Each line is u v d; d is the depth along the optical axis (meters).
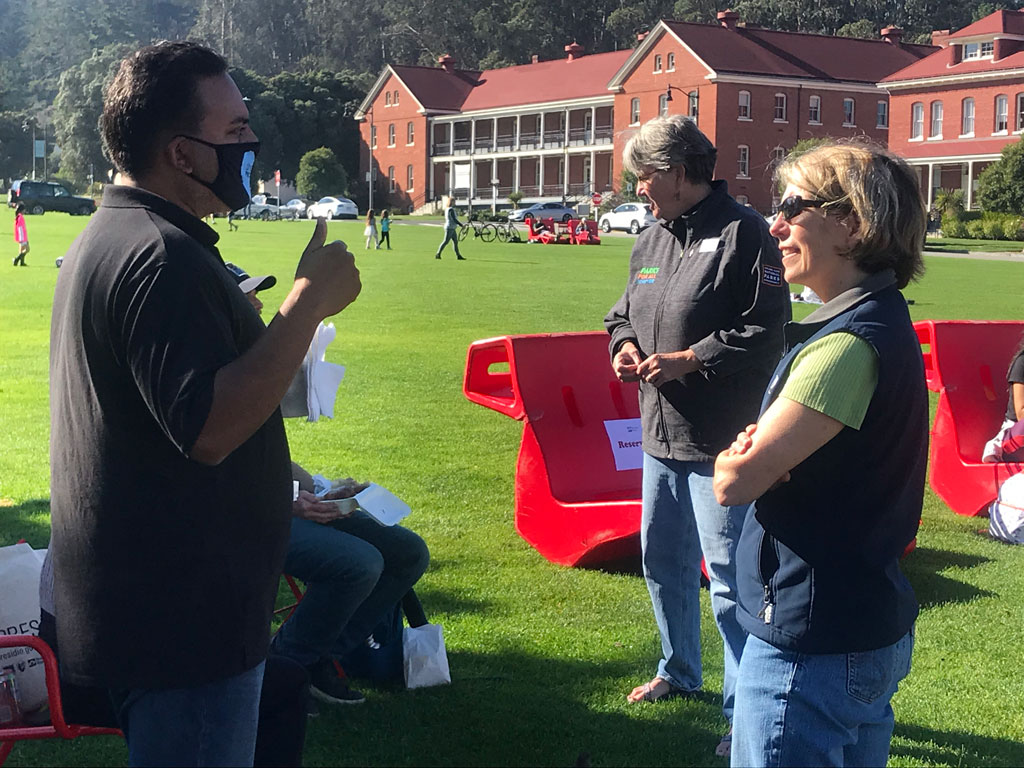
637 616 5.14
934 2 116.00
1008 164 50.69
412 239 46.03
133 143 2.27
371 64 137.62
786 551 2.31
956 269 30.86
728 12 68.00
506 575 5.70
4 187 115.50
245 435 2.12
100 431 2.18
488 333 15.28
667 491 4.01
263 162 90.44
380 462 8.10
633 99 71.75
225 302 2.21
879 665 2.31
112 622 2.21
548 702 4.22
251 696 2.35
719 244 3.80
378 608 4.09
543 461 5.92
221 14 149.88
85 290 2.17
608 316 4.26
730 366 3.70
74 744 3.89
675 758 3.83
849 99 67.44
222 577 2.24
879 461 2.26
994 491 6.72
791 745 2.31
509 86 85.50
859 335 2.23
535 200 81.44
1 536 6.08
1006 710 4.23
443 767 3.73
